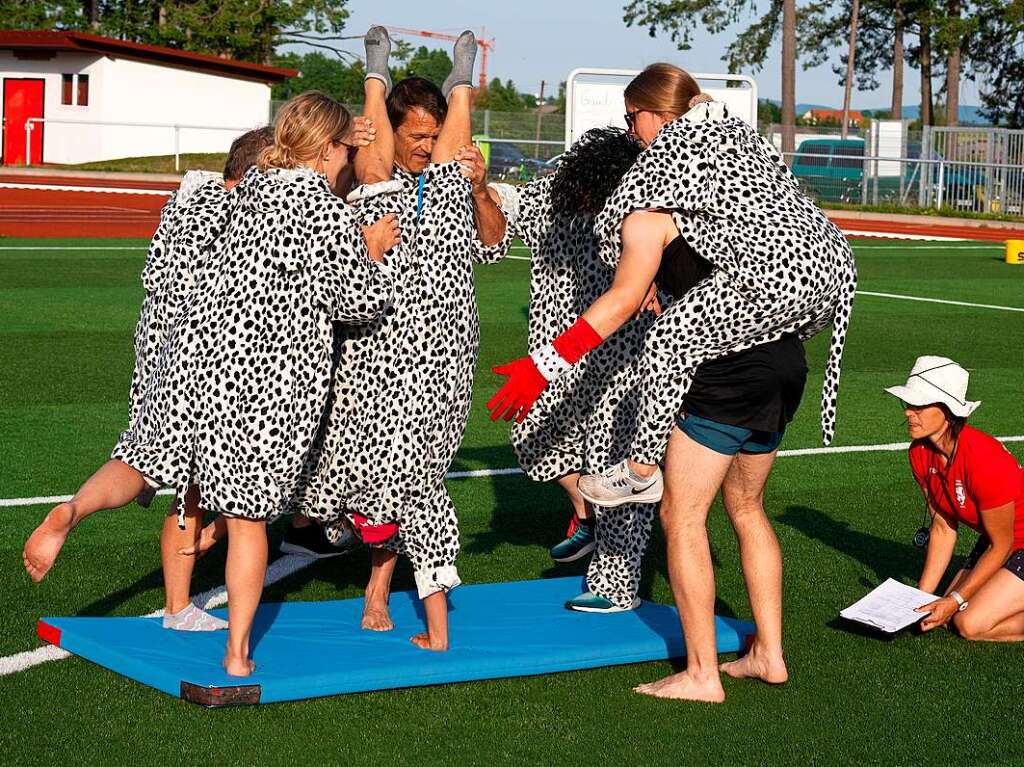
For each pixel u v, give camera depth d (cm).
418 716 423
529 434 551
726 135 423
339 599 546
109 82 3972
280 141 421
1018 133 3706
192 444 423
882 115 9588
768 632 459
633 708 436
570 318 530
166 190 3331
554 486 745
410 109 463
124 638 465
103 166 3847
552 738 409
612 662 475
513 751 398
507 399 427
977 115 6394
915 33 6012
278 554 607
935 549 536
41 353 1088
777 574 461
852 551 632
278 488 421
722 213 416
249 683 423
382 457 448
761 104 7906
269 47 5694
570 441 545
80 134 3966
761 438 440
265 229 414
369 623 493
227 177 487
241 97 4256
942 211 3625
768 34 5569
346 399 447
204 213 453
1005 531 505
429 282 449
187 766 381
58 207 2722
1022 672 478
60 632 471
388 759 390
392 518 456
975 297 1728
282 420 416
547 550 630
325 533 598
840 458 826
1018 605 508
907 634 517
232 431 415
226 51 5509
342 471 452
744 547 463
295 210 413
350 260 415
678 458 436
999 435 897
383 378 445
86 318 1277
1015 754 405
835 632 518
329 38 5731
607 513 521
